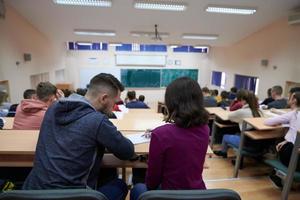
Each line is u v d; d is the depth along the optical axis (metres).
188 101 1.06
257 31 6.62
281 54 5.68
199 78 10.59
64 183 1.04
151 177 1.12
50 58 7.64
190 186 1.07
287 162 2.23
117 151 1.17
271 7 4.88
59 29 6.36
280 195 2.45
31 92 2.58
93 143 1.11
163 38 7.17
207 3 4.64
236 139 3.13
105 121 1.15
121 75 10.09
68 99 1.17
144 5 4.61
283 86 5.63
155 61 10.15
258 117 2.91
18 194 0.84
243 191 2.52
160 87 10.44
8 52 4.80
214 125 3.84
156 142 1.06
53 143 1.10
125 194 1.42
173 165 1.06
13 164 1.46
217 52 9.54
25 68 5.64
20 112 1.85
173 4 4.56
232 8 4.74
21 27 5.40
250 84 7.16
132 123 2.04
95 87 1.26
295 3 4.65
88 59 9.82
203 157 1.12
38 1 4.66
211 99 4.70
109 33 6.61
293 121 2.28
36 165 1.09
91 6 4.88
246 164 3.21
